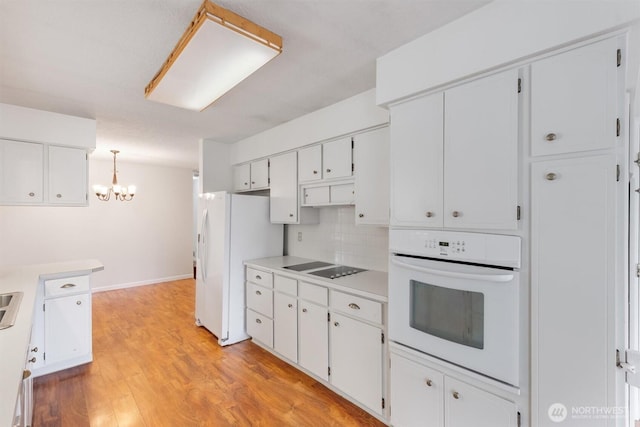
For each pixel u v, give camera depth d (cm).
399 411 172
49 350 249
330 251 311
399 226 172
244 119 294
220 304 316
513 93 130
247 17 144
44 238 462
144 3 134
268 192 378
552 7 118
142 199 557
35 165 260
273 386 237
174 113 274
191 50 156
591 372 113
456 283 145
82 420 196
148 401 217
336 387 225
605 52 109
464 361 144
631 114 154
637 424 178
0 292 197
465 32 142
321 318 235
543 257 123
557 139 119
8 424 76
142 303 452
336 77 206
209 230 344
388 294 181
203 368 265
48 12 138
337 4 135
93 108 260
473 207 142
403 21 147
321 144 269
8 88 219
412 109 166
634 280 158
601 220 111
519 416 129
